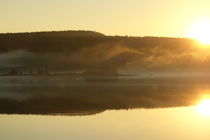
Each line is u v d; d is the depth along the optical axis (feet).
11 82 347.56
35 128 103.35
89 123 109.29
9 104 157.07
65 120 115.03
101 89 227.20
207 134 94.68
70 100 167.73
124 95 184.55
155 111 130.00
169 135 93.61
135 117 118.52
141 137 91.50
